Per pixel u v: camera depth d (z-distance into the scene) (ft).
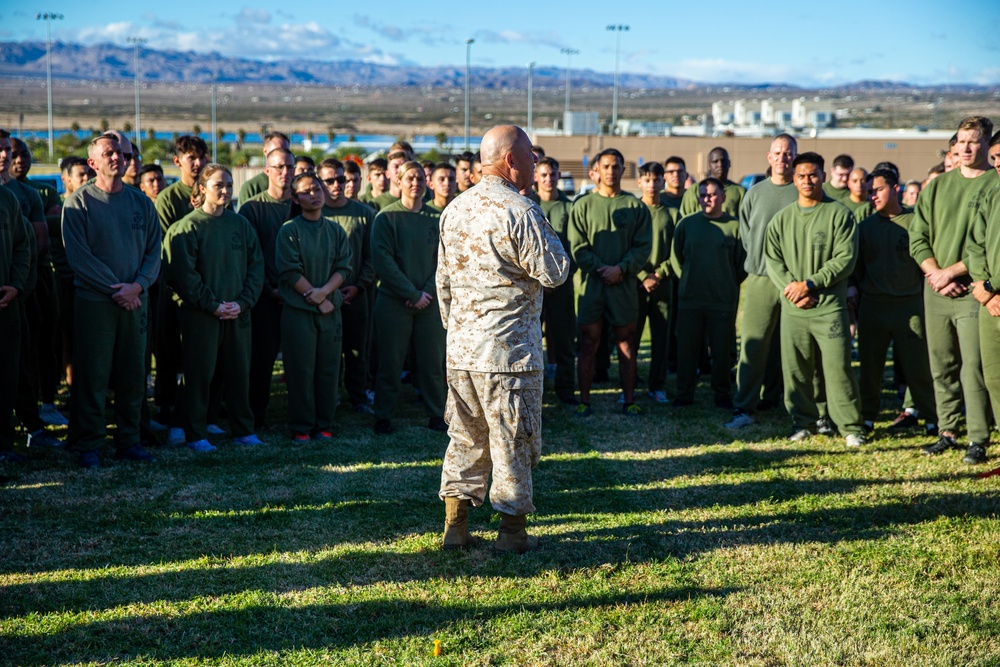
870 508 15.83
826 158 149.18
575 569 13.46
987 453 18.98
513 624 11.75
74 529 15.05
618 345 23.67
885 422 22.67
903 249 20.92
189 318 19.80
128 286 18.33
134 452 19.22
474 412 13.79
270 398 26.05
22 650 11.09
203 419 20.51
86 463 18.57
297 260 20.71
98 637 11.42
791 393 21.12
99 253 18.30
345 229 24.27
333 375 21.59
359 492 17.10
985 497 16.21
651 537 14.69
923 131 164.04
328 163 24.35
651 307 25.64
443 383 22.21
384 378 21.91
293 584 12.98
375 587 12.87
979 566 13.38
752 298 22.26
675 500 16.58
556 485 17.54
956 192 18.42
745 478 17.84
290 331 20.86
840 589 12.74
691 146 154.81
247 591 12.73
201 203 21.97
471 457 14.05
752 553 13.98
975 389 18.52
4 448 18.98
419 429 22.40
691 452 19.94
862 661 10.91
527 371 13.44
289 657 10.98
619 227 23.22
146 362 20.54
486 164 13.51
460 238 13.46
